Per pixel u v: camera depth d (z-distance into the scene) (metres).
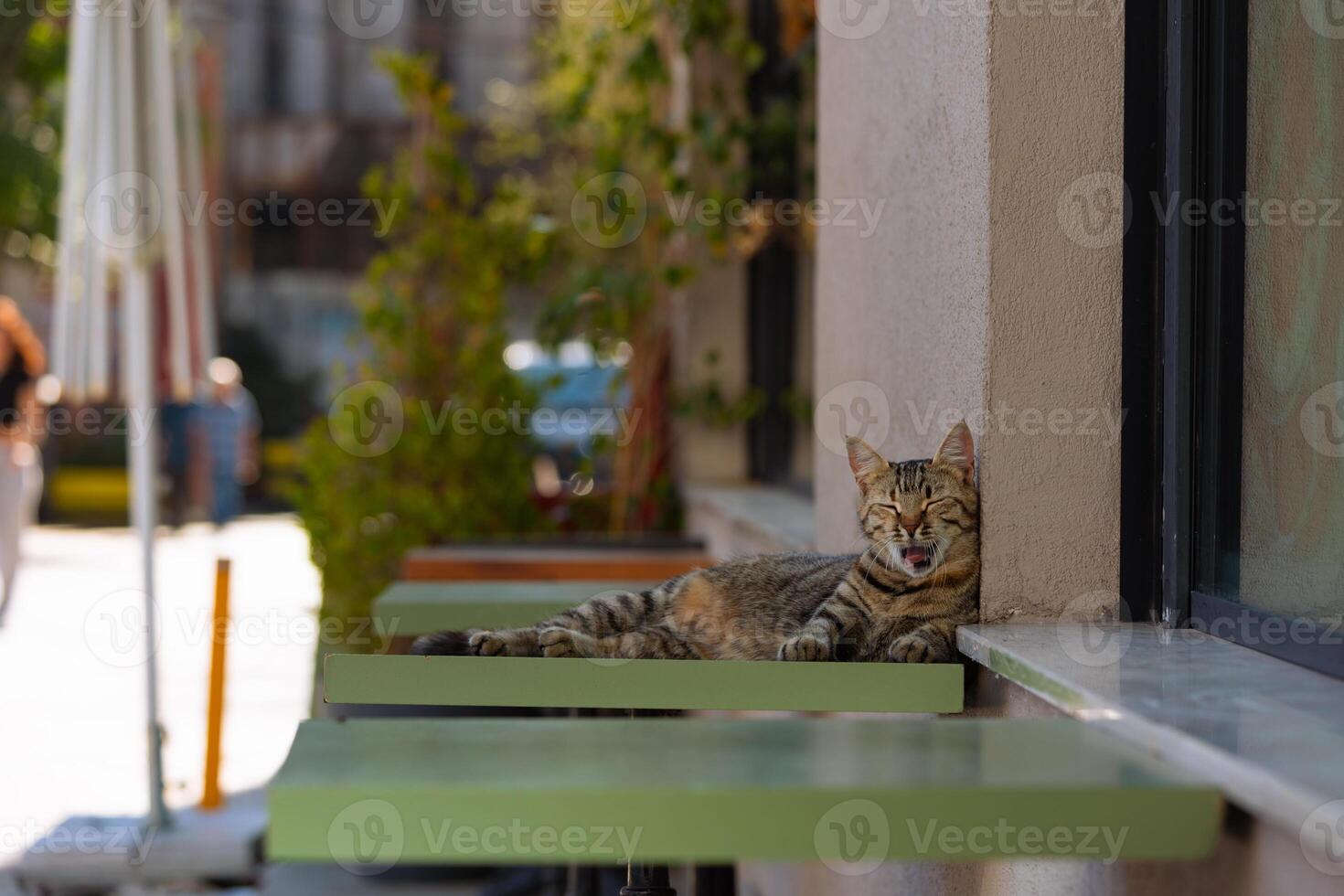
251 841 4.93
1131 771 1.82
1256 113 2.46
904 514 2.73
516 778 1.78
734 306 7.09
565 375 7.29
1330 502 2.20
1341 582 2.16
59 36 14.16
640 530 7.29
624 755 1.92
